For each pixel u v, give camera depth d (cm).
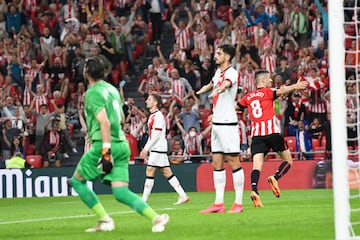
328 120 5300
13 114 5847
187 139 5412
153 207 3512
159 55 6303
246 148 5300
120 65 6397
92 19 6481
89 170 2119
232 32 6275
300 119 5525
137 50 6606
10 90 6128
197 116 5544
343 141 1873
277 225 2300
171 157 5212
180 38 6281
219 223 2409
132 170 5112
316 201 3562
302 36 6350
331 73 1905
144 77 6128
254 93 3288
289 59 6206
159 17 6731
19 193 5059
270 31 6266
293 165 5016
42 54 6481
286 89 3228
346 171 1870
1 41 6512
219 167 2900
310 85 5647
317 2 6384
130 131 5497
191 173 5112
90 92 2067
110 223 2211
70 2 6625
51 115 5753
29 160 5566
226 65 2880
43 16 6619
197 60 6125
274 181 3369
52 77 6266
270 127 3253
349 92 5097
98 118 2044
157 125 3609
